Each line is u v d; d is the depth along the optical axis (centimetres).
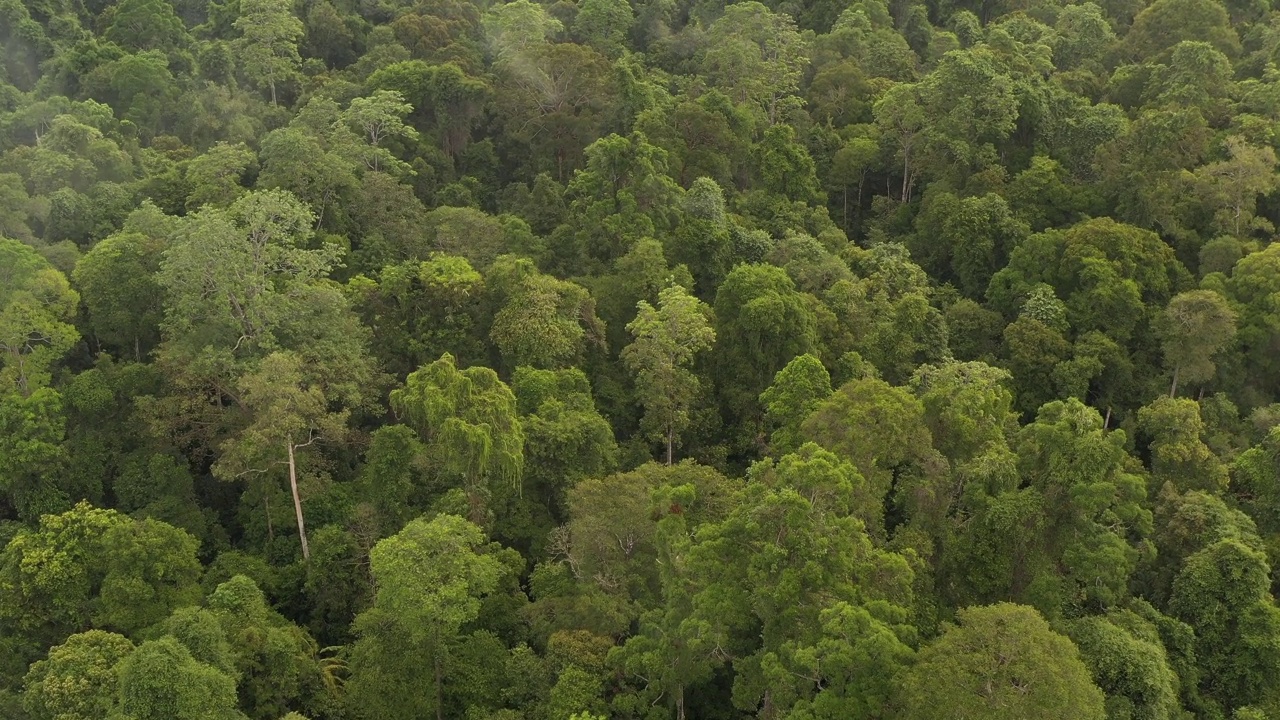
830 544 3906
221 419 6106
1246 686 4681
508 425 5484
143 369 6297
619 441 6738
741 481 5378
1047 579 4478
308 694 4734
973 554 4719
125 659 3994
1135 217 8075
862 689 3562
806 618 3853
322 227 7750
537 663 4578
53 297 6328
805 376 5653
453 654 4769
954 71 8950
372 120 8819
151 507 5788
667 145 8606
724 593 3972
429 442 5656
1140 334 7331
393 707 4491
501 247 7750
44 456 5744
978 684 3400
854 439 4578
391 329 6944
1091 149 8750
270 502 5981
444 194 8806
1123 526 4912
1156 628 4666
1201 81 8819
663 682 4166
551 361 6519
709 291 7662
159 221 6931
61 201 7400
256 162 8544
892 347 7081
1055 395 7050
